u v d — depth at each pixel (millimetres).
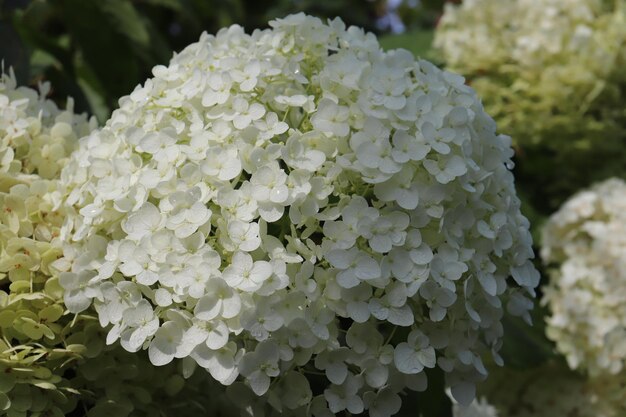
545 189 1041
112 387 688
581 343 893
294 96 670
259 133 659
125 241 647
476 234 674
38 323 667
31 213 703
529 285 696
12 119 730
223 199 642
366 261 636
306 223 649
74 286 667
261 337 622
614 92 974
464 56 1035
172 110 687
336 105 660
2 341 656
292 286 637
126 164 674
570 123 974
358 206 644
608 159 1011
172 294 640
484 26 1051
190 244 640
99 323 676
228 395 653
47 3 1007
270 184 643
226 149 657
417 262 644
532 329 941
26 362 659
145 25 1056
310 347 635
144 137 667
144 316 640
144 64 1050
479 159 691
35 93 779
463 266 651
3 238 687
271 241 641
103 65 983
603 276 893
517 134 994
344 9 1614
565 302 897
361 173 655
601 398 902
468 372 674
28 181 717
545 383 922
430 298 645
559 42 985
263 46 705
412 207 646
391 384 650
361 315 634
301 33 710
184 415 725
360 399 643
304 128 679
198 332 629
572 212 928
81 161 699
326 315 635
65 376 701
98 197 668
